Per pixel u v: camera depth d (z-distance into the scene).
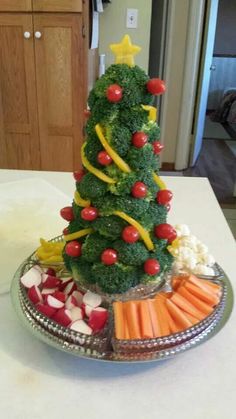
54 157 1.86
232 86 4.79
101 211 0.50
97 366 0.48
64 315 0.49
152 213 0.51
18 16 1.60
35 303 0.51
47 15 1.59
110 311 0.50
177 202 0.91
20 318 0.51
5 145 1.84
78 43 1.64
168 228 0.52
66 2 1.57
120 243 0.50
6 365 0.48
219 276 0.59
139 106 0.48
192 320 0.49
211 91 4.80
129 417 0.42
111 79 0.47
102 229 0.50
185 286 0.53
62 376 0.47
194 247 0.61
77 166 1.86
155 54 2.59
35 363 0.49
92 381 0.46
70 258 0.55
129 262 0.51
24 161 1.88
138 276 0.52
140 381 0.46
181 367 0.48
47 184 0.99
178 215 0.85
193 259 0.58
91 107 0.49
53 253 0.61
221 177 2.68
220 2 4.64
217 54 4.75
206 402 0.44
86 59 1.68
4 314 0.56
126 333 0.46
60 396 0.44
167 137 2.71
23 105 1.76
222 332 0.54
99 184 0.49
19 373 0.47
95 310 0.49
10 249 0.72
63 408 0.43
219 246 0.74
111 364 0.48
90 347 0.46
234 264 0.69
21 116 1.79
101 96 0.47
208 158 3.05
